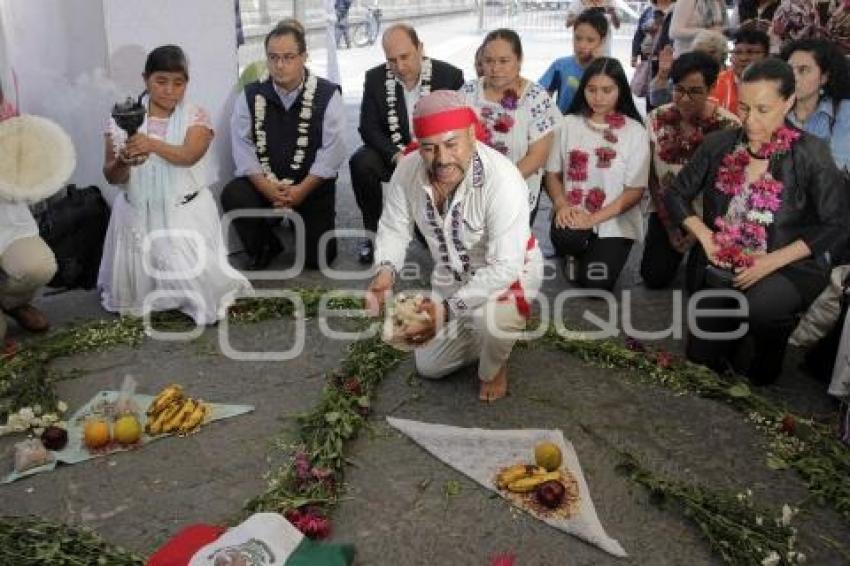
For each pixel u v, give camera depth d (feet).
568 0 86.33
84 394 12.09
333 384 12.12
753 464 10.73
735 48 18.16
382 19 72.84
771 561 8.67
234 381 12.56
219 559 8.23
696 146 15.43
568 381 12.71
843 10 17.83
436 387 12.50
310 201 16.89
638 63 28.58
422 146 9.84
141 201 14.07
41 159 12.69
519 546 9.14
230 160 17.72
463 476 10.32
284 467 10.44
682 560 8.98
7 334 13.92
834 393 12.01
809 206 11.96
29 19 15.57
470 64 50.75
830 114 14.26
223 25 16.71
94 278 16.02
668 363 12.91
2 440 10.90
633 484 10.23
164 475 10.25
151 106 14.15
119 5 14.92
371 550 9.04
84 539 8.86
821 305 12.61
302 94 16.38
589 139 15.90
